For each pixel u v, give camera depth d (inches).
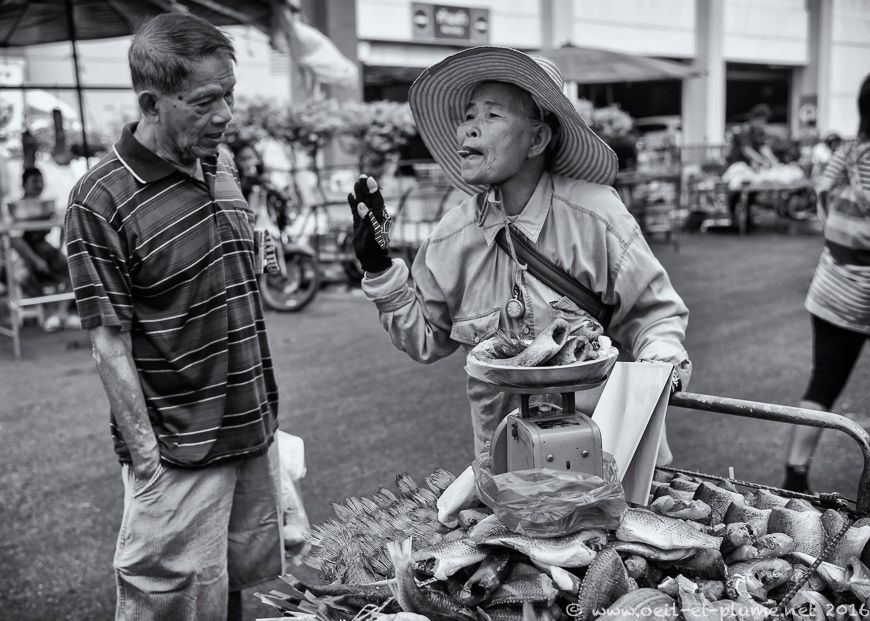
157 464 85.5
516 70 66.0
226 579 91.4
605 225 71.0
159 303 84.0
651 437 65.8
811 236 561.0
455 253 74.7
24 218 299.7
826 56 1014.4
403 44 646.5
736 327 297.9
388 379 244.4
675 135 705.0
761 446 180.4
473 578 56.6
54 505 164.7
